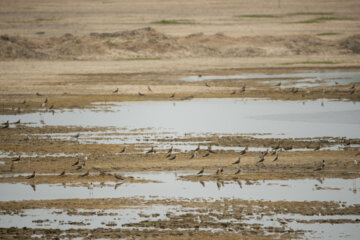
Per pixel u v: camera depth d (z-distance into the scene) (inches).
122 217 2746.1
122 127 5177.2
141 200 3021.7
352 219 2711.6
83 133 4889.3
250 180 3427.7
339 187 3270.2
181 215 2760.8
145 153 4126.5
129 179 3464.6
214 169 3698.3
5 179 3474.4
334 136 4726.9
